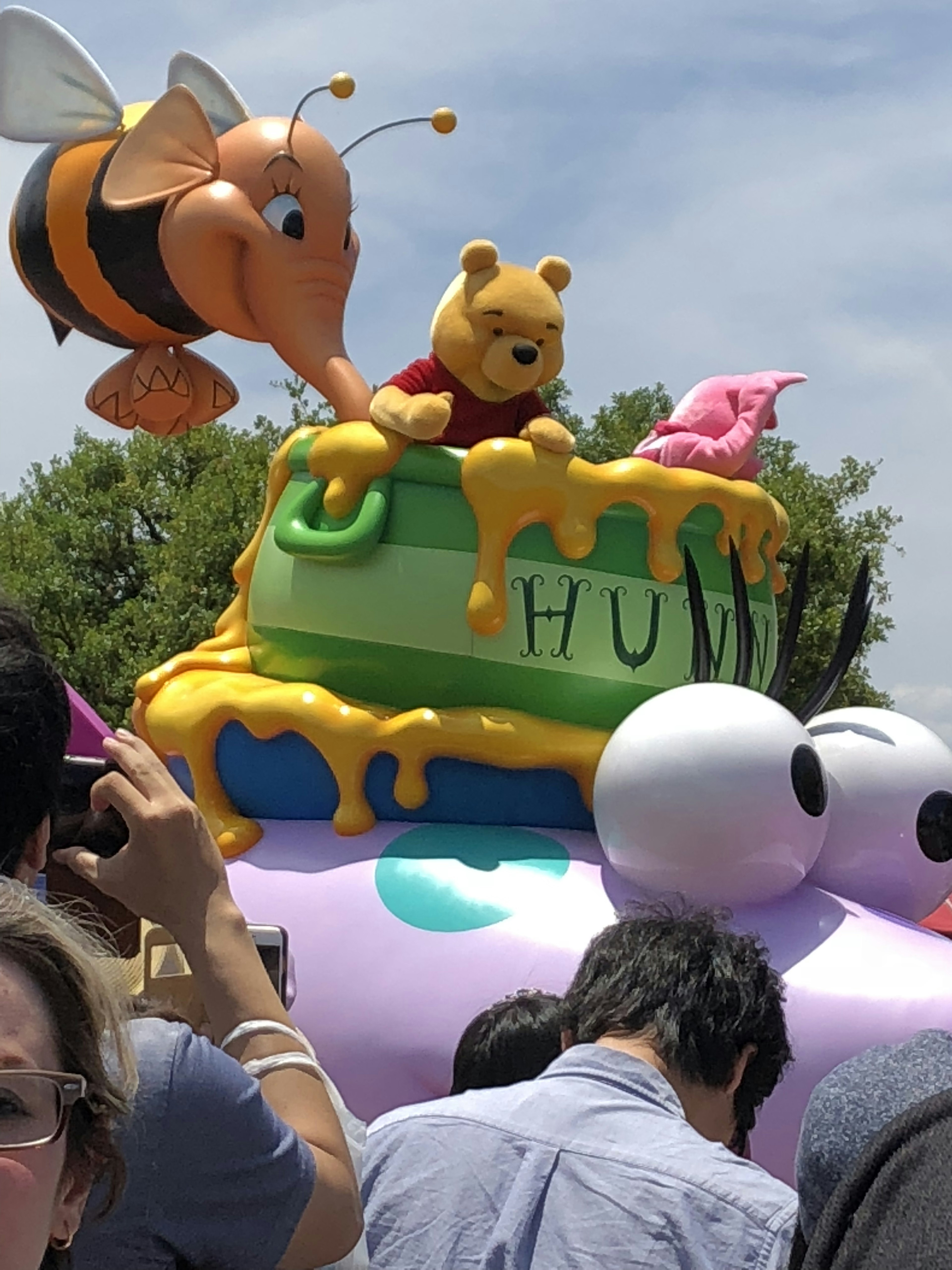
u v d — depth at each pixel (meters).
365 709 6.68
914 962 5.95
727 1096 2.64
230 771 6.87
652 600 6.77
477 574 6.61
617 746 6.11
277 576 6.97
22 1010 1.29
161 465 25.61
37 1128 1.27
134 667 21.59
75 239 7.72
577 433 22.70
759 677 7.36
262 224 7.53
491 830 6.62
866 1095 1.49
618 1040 2.63
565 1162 2.42
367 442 6.73
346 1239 1.83
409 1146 2.54
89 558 24.86
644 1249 2.30
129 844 1.96
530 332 6.93
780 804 5.91
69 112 7.72
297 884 6.47
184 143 7.53
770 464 22.42
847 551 21.53
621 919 3.24
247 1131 1.72
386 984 6.09
